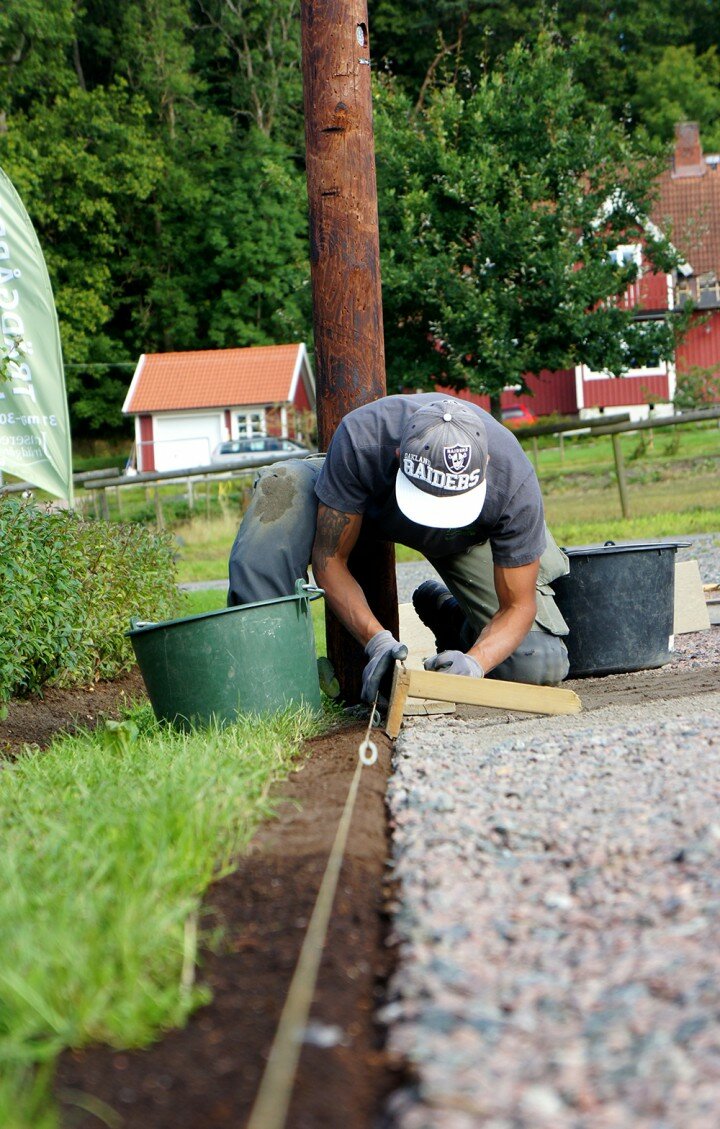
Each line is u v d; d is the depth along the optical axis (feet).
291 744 15.20
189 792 11.00
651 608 21.24
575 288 63.98
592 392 138.10
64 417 34.40
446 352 67.97
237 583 17.16
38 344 33.81
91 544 25.98
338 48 18.89
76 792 12.09
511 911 8.01
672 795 10.32
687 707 15.47
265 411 138.72
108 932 7.63
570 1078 5.79
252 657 16.22
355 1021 6.91
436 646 22.45
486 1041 6.22
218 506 74.84
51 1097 6.30
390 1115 5.79
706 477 70.44
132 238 158.92
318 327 19.34
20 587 20.45
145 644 16.48
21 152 141.79
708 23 196.95
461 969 7.14
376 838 10.34
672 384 136.67
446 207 65.46
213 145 161.07
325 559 16.66
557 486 73.00
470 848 9.45
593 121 66.08
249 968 7.73
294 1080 6.19
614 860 8.78
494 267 65.26
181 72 154.92
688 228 70.74
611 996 6.59
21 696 23.03
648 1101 5.53
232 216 155.33
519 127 64.95
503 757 12.92
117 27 157.07
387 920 8.47
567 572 19.74
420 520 14.67
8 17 138.10
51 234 148.77
